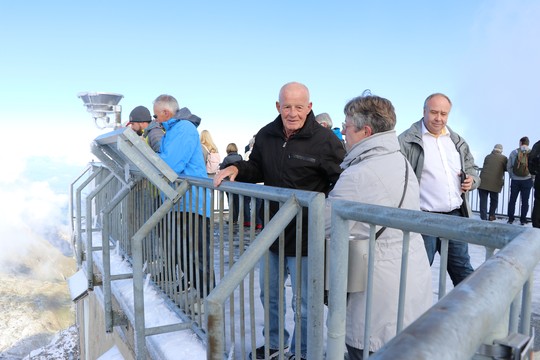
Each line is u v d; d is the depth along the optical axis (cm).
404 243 130
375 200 173
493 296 59
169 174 266
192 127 347
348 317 173
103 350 520
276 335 267
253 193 195
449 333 47
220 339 154
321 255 163
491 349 66
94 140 371
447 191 303
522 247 79
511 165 777
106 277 384
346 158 188
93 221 752
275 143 257
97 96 777
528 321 90
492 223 105
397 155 183
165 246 345
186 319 303
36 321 7438
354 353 176
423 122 310
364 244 162
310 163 246
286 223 165
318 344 168
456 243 300
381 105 182
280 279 192
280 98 244
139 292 281
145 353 286
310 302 166
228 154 833
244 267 156
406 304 169
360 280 161
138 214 421
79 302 747
